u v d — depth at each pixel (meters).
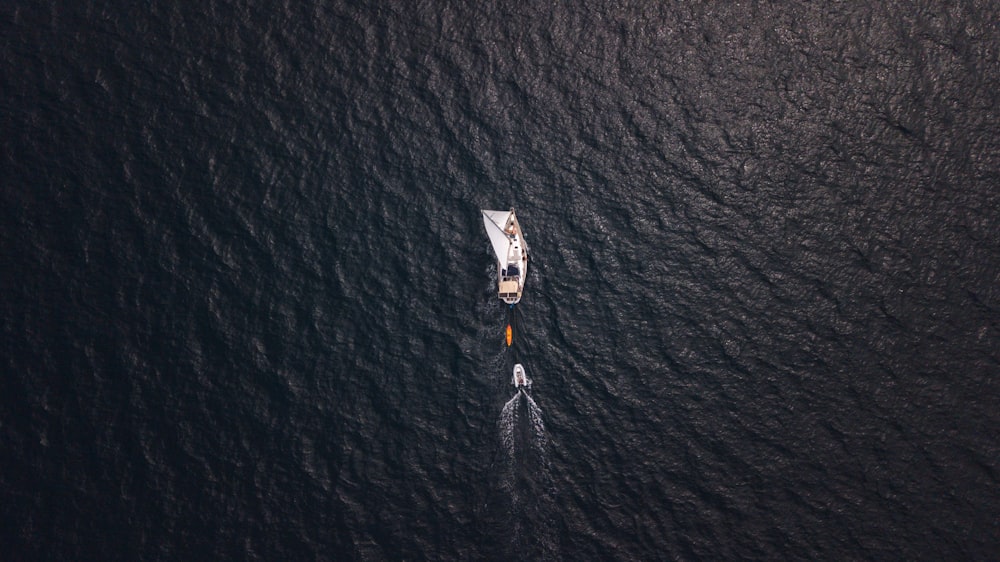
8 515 94.06
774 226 107.38
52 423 98.50
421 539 94.19
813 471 96.00
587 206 109.50
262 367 101.88
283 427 99.19
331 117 114.31
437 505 95.69
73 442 97.75
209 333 103.38
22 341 102.12
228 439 98.50
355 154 112.38
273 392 100.75
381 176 111.25
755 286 104.62
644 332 103.19
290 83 116.06
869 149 110.06
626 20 118.50
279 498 95.94
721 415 99.00
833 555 92.31
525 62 116.88
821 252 105.75
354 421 99.56
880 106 111.94
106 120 113.50
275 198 110.19
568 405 100.12
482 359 102.44
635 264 106.44
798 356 101.12
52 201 109.12
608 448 98.00
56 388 100.12
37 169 110.62
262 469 97.19
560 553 93.50
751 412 98.94
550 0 119.94
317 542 94.00
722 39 116.81
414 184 110.81
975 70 112.62
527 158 112.00
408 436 98.88
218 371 101.56
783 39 116.19
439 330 103.81
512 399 100.50
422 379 101.56
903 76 113.06
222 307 104.69
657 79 115.44
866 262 104.88
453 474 97.12
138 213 109.06
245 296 105.31
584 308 104.56
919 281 103.62
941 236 105.50
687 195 109.50
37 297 104.38
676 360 101.69
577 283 105.75
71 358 101.62
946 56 113.56
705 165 110.88
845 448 96.69
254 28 118.88
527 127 113.56
